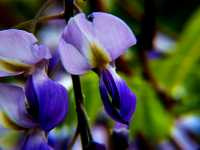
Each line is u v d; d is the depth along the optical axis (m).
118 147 0.21
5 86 0.19
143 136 0.27
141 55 0.27
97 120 0.27
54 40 0.28
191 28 0.28
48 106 0.18
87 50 0.19
